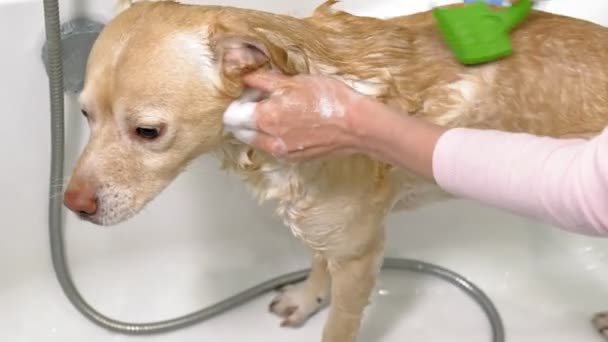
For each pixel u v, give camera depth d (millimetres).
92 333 1407
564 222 725
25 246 1354
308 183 997
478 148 759
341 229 1052
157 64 852
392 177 1064
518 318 1463
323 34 938
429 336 1432
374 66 947
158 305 1454
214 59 866
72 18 1175
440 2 1319
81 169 909
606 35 1060
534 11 1097
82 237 1387
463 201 1473
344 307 1158
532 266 1530
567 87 1023
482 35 993
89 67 883
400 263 1485
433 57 1008
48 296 1412
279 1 1288
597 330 1436
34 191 1304
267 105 828
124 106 862
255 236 1482
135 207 924
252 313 1447
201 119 883
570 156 716
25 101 1210
